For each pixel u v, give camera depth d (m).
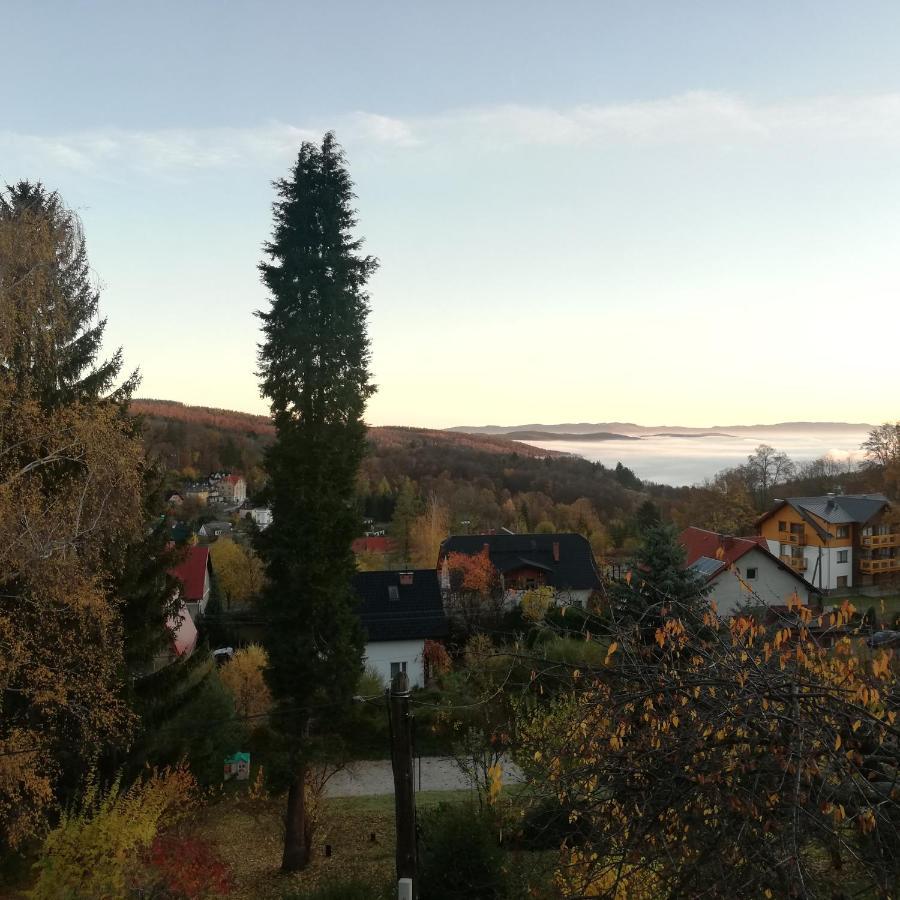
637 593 6.70
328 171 16.73
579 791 5.32
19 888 13.23
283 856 16.98
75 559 12.28
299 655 16.05
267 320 16.72
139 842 12.10
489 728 18.42
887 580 54.09
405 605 35.72
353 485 17.09
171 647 24.84
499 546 43.41
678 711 4.89
